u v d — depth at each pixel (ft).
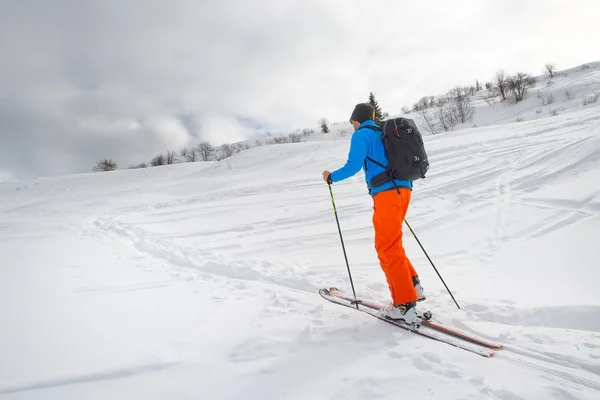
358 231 19.85
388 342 7.48
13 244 20.98
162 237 22.47
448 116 141.08
